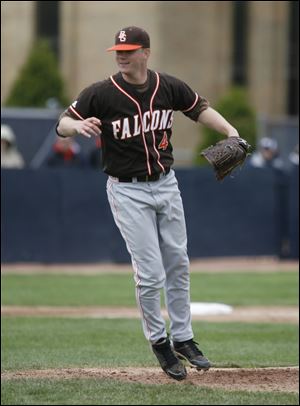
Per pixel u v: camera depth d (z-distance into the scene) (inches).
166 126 884.0
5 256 2426.2
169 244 900.0
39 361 1114.1
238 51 4744.1
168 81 882.8
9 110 2903.5
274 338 1382.9
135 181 880.3
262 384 916.6
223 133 917.2
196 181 2571.4
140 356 1171.3
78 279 2174.0
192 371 980.6
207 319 1604.3
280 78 4803.2
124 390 866.8
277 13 4766.2
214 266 2513.5
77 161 2630.4
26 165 2778.1
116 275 2274.9
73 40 4724.4
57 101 4323.3
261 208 2645.2
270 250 2662.4
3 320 1549.0
